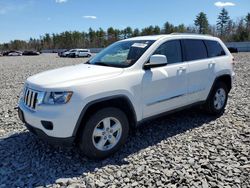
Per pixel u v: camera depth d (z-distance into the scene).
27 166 3.84
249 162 3.86
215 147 4.39
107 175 3.58
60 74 4.11
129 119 4.41
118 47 5.13
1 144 4.61
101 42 105.69
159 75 4.56
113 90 3.93
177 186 3.31
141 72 4.34
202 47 5.64
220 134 4.97
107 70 4.16
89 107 3.78
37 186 3.37
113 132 4.07
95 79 3.88
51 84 3.74
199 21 88.50
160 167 3.76
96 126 3.86
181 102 5.05
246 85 10.00
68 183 3.40
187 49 5.27
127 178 3.49
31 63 28.58
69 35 112.19
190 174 3.57
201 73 5.38
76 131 3.69
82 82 3.76
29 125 4.01
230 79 6.19
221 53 6.12
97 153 3.92
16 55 64.25
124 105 4.26
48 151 4.30
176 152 4.22
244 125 5.43
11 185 3.38
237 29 78.25
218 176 3.49
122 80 4.07
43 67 22.23
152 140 4.73
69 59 37.88
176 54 5.05
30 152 4.27
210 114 6.00
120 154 4.20
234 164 3.80
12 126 5.57
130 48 4.80
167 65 4.80
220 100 6.04
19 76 14.89
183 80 5.00
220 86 5.96
